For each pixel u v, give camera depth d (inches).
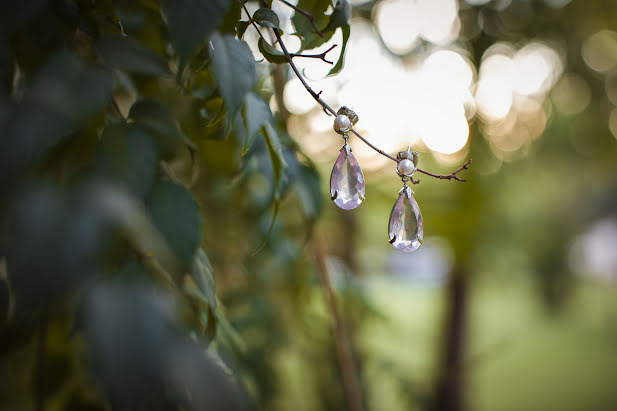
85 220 6.4
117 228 7.3
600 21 42.9
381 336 40.3
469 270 45.4
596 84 51.7
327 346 25.0
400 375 28.0
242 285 22.5
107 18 9.9
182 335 7.8
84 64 8.1
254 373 17.0
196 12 8.2
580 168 68.3
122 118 9.1
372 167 25.2
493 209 43.6
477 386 90.0
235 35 9.5
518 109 49.0
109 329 6.0
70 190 7.0
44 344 9.8
